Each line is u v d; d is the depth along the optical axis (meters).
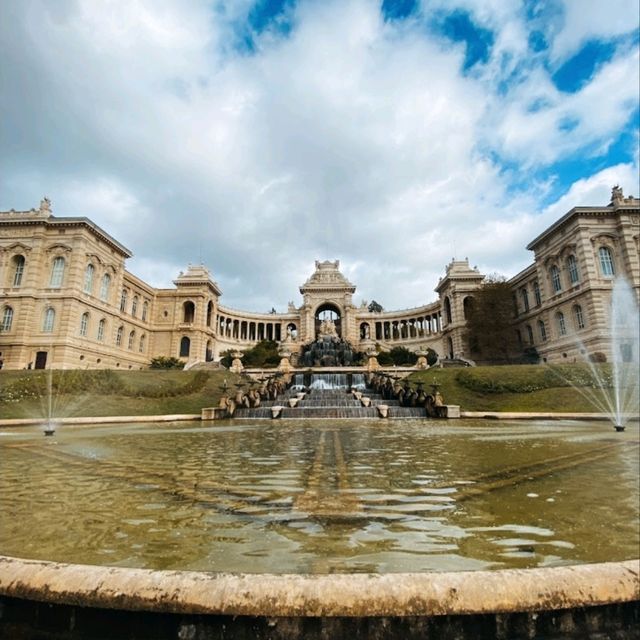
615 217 47.22
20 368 46.06
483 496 6.53
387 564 3.99
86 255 50.97
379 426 19.64
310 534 4.82
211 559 4.11
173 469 8.84
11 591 2.41
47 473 8.43
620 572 2.41
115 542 4.57
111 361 56.44
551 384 33.22
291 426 20.09
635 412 25.47
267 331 97.75
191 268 76.56
